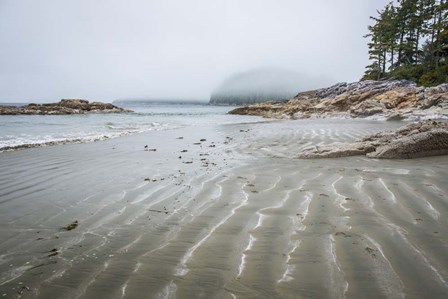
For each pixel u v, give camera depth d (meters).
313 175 5.59
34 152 8.83
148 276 2.39
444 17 39.53
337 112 29.14
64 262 2.62
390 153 7.06
